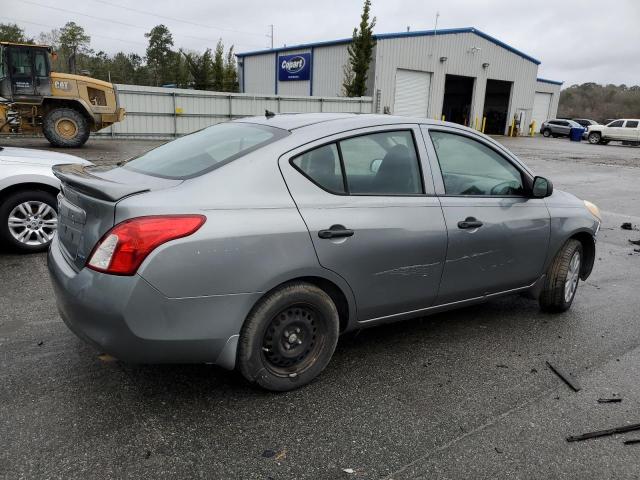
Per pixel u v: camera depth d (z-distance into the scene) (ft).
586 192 42.63
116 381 10.30
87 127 57.06
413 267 11.10
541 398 10.31
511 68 138.00
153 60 267.59
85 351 11.43
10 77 52.60
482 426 9.29
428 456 8.41
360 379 10.81
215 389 10.18
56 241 10.44
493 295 13.20
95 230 8.68
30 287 15.31
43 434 8.55
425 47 116.98
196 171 9.57
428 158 11.62
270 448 8.48
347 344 12.50
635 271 20.02
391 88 113.80
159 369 10.84
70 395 9.73
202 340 8.84
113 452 8.20
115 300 8.19
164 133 83.61
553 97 164.45
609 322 14.47
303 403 9.83
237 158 9.55
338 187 10.25
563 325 14.15
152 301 8.29
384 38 109.60
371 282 10.60
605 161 73.46
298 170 9.82
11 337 12.00
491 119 150.20
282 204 9.45
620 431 9.21
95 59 261.44
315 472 7.95
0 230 18.17
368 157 10.77
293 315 9.87
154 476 7.73
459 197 11.97
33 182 18.12
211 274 8.64
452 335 13.24
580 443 8.88
